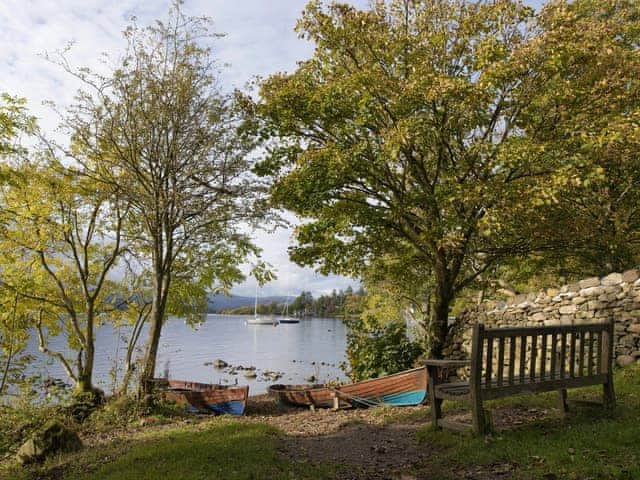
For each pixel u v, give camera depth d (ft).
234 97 43.21
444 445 20.25
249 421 33.81
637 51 36.78
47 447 25.02
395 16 41.29
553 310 39.11
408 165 40.50
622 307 34.04
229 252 52.03
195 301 58.39
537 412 24.25
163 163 40.45
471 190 33.58
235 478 17.26
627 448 15.93
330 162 35.04
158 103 40.09
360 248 43.93
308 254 43.21
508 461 16.61
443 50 37.60
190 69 40.86
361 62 40.65
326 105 36.96
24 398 34.88
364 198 41.73
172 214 41.81
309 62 41.65
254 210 43.60
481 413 19.58
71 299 51.60
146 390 39.86
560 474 14.62
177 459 20.45
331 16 39.96
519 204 31.37
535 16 36.96
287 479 17.20
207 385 49.73
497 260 41.34
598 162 35.76
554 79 34.30
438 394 22.33
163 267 42.32
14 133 38.68
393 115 37.04
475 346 19.60
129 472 18.76
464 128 37.83
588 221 38.11
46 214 44.96
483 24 37.40
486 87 32.27
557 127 35.81
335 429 29.19
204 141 40.81
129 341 55.06
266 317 330.54
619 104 35.29
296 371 91.66
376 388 37.58
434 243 38.50
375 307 71.72
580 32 33.35
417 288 58.34
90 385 43.55
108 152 42.32
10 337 40.70
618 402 23.43
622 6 44.55
